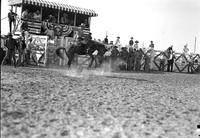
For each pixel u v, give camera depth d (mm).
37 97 9062
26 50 21047
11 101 8195
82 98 9516
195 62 33062
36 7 26266
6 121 6371
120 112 8008
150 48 29203
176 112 8578
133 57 26703
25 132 5816
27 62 21328
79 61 23125
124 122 7055
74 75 16562
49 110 7590
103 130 6328
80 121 6855
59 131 6047
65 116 7168
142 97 10695
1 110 7160
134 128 6652
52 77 14430
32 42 22094
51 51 22984
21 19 24516
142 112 8219
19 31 24297
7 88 10133
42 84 11758
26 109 7477
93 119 7102
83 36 17422
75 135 5883
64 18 26688
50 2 25969
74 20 26766
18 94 9250
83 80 14367
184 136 6371
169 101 10328
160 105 9453
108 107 8484
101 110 8070
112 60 25234
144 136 6160
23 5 25578
